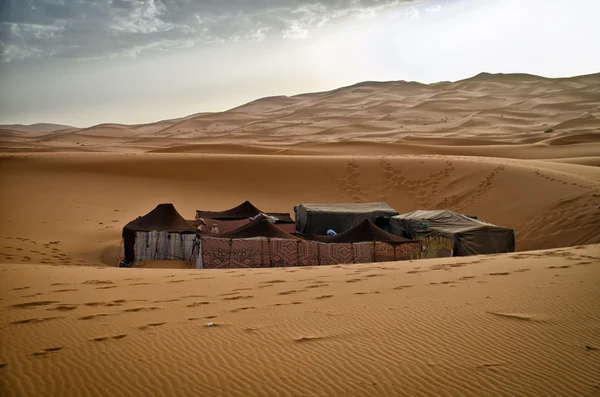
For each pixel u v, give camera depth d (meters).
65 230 30.97
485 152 71.94
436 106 165.38
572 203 34.69
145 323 8.05
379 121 151.38
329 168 50.12
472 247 25.03
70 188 42.97
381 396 5.23
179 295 10.48
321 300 9.38
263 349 6.65
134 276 13.62
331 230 28.97
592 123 106.75
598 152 67.69
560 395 5.16
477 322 7.53
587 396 5.13
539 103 151.38
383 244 23.19
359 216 31.50
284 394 5.32
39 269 14.95
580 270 11.27
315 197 45.09
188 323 8.00
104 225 33.22
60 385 5.58
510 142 88.75
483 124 127.44
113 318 8.43
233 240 22.17
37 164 49.28
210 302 9.63
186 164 50.69
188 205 41.28
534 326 7.27
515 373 5.70
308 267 15.94
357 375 5.75
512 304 8.47
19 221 32.38
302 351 6.54
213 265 21.92
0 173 45.97
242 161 51.69
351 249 22.95
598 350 6.29
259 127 173.00
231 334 7.34
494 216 37.25
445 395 5.21
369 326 7.53
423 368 5.89
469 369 5.83
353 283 11.09
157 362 6.24
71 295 10.51
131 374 5.88
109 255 26.19
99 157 52.59
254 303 9.38
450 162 48.38
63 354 6.56
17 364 6.20
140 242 25.09
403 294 9.57
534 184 40.22
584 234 29.31
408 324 7.55
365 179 47.78
